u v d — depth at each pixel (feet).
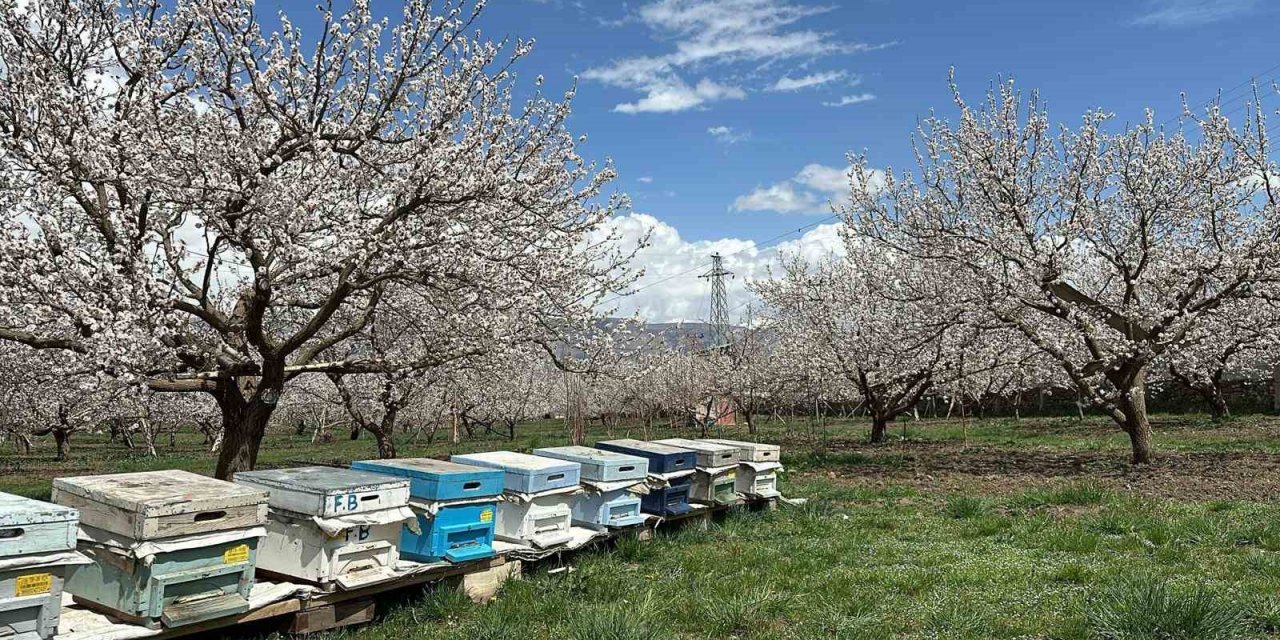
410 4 31.86
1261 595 19.99
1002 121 49.44
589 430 107.55
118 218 28.30
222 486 17.78
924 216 53.16
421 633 19.30
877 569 24.20
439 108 32.78
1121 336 47.16
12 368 36.47
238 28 29.73
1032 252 47.24
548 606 20.95
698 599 21.42
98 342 26.86
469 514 22.13
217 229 29.32
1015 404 111.86
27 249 26.73
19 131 29.22
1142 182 46.06
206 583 16.93
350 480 19.77
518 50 34.60
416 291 36.40
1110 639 17.80
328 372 36.06
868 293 65.51
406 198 32.35
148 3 32.63
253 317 30.68
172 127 30.12
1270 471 42.83
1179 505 32.86
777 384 81.82
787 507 35.29
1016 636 18.51
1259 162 46.34
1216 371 88.53
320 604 18.94
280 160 29.81
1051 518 31.19
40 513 14.32
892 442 74.90
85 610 16.88
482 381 56.80
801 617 20.34
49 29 31.37
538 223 36.32
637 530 28.14
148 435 96.32
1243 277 44.04
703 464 31.50
